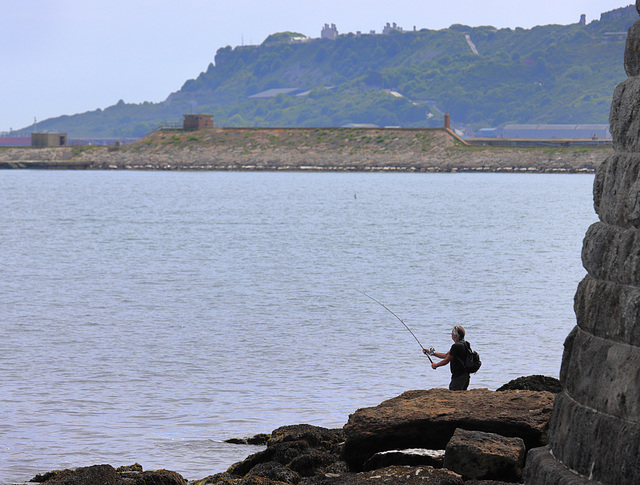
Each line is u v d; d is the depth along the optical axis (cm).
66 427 4312
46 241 17262
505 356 6069
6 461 3753
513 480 2803
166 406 4753
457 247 16275
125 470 3438
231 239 17925
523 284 10662
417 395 3597
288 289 10144
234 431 4278
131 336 6975
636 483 1628
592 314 1814
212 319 7906
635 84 1755
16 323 7556
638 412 1647
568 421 1856
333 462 3303
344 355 6203
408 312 8331
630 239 1717
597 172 1902
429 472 2719
